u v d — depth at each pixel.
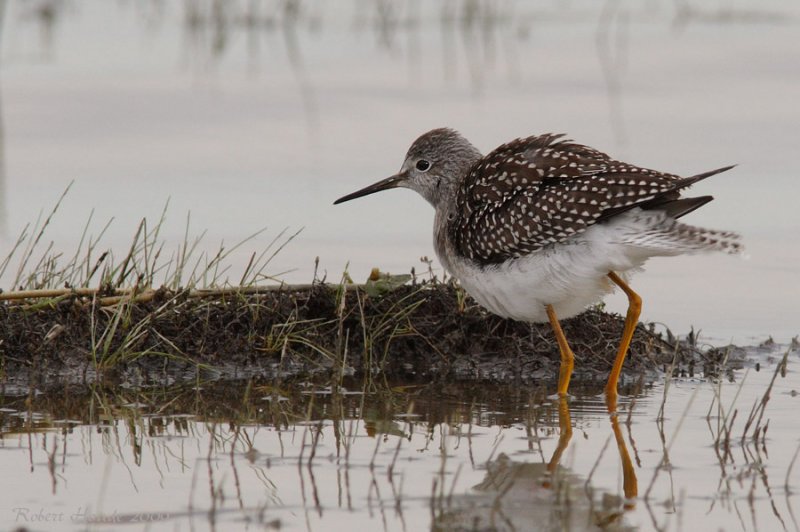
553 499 9.41
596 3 30.59
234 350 13.26
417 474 9.91
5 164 20.27
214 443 10.67
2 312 12.94
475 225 12.76
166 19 28.81
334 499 9.38
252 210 18.69
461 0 29.84
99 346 12.88
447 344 13.68
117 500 9.33
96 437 10.79
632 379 12.98
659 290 16.27
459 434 11.00
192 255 16.62
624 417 11.55
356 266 16.45
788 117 22.12
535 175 12.43
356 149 21.25
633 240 11.70
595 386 12.75
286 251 17.06
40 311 13.16
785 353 12.93
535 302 12.60
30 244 16.27
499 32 28.67
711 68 25.27
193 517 9.02
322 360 13.41
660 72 25.17
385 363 13.48
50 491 9.49
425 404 11.99
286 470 9.99
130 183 19.72
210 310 13.52
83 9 28.58
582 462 10.25
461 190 13.36
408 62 26.38
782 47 26.36
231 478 9.80
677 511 9.18
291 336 13.43
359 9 30.30
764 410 11.54
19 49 25.75
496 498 9.29
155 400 11.93
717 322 14.92
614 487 9.65
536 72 25.50
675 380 12.91
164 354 12.80
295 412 11.64
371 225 18.41
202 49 26.70
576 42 27.56
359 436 10.91
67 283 13.58
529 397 12.28
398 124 22.30
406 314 13.66
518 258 12.42
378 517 9.06
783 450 10.49
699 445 10.66
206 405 11.80
